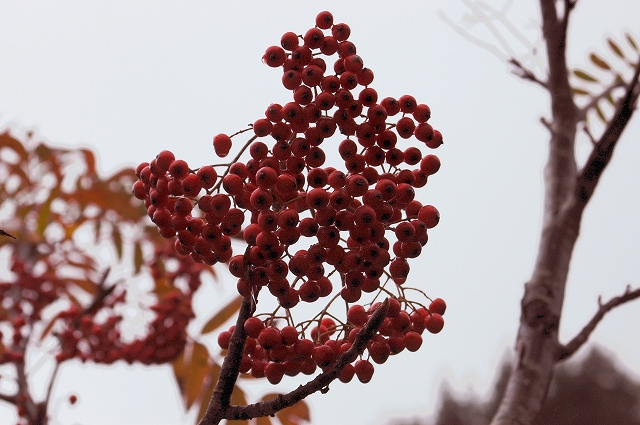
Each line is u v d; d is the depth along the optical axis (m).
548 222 1.00
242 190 0.83
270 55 0.85
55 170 1.48
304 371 0.85
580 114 1.07
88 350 1.37
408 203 0.85
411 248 0.85
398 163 0.85
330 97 0.83
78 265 1.54
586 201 0.99
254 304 0.83
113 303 1.42
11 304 1.48
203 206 0.83
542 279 0.96
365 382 0.85
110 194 1.46
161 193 0.85
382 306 0.81
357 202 0.85
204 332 1.13
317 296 0.83
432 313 0.87
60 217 1.51
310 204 0.82
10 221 1.47
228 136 0.85
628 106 0.99
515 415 0.92
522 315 0.96
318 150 0.83
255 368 0.85
